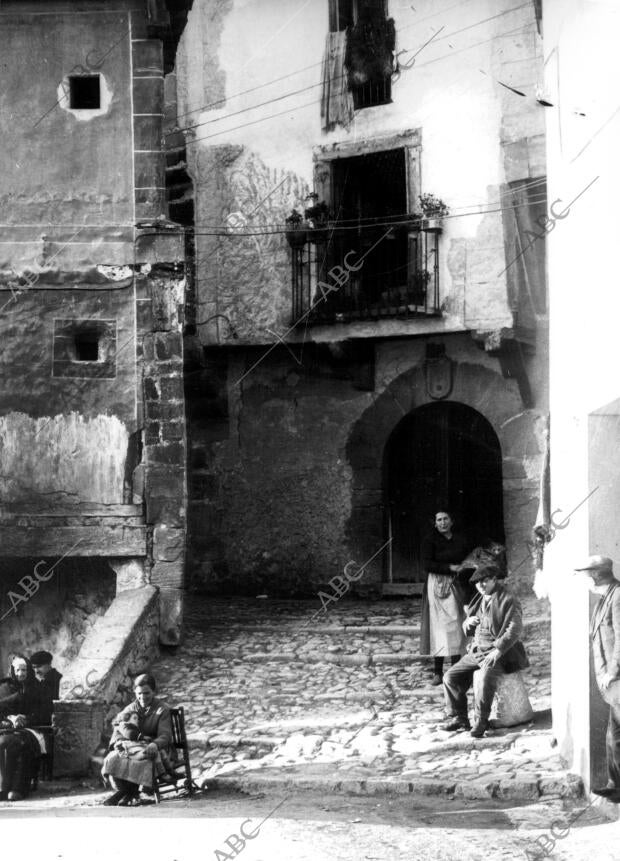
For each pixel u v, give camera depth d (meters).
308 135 19.95
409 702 13.75
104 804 11.64
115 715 13.48
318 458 19.91
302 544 19.91
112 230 16.23
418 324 18.89
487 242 18.61
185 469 16.00
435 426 19.62
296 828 10.18
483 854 9.49
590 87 10.95
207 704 13.91
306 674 14.73
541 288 18.53
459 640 14.11
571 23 11.84
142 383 16.09
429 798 11.26
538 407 18.61
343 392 19.83
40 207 16.27
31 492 16.02
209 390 20.33
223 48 20.47
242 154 20.30
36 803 11.91
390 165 19.69
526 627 15.88
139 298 16.19
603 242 10.38
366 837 9.94
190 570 20.38
